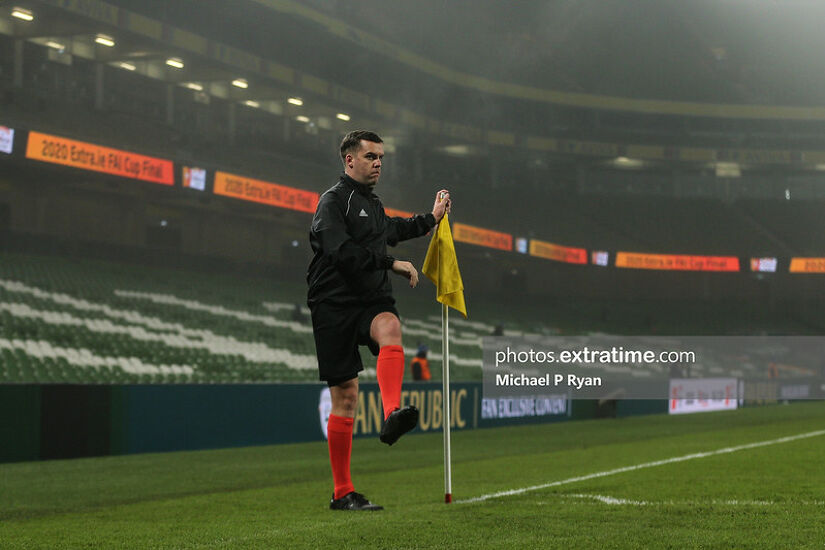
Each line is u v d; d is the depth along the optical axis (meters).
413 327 58.41
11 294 38.78
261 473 16.05
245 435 23.09
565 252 81.75
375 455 20.27
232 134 65.75
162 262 51.44
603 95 95.06
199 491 13.24
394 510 8.71
